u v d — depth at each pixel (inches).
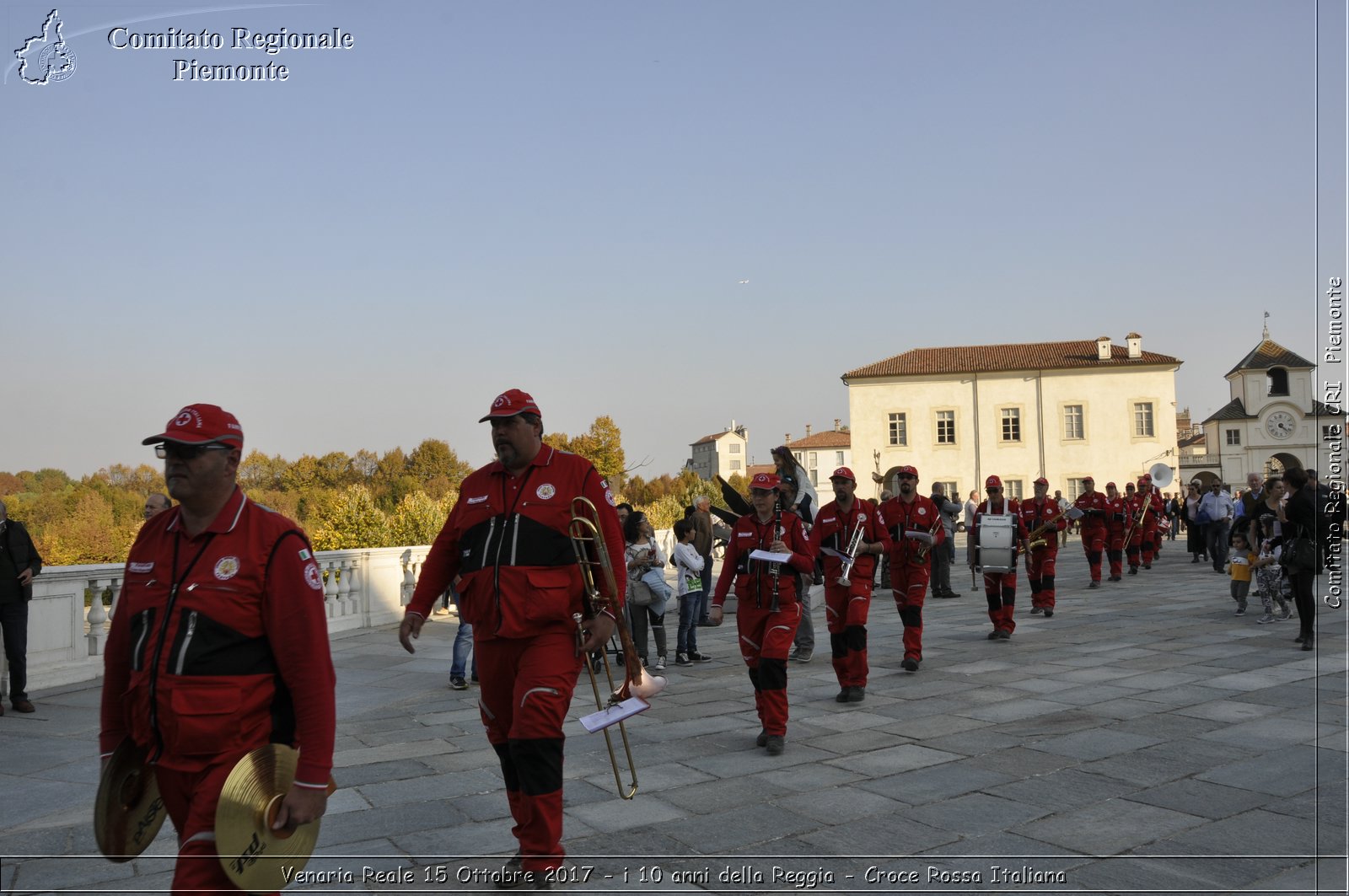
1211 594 641.0
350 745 278.5
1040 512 559.2
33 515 1059.9
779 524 274.8
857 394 2217.0
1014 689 340.5
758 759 254.1
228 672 119.9
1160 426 2075.5
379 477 3688.5
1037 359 2175.2
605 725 172.6
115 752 125.3
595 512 175.0
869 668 394.3
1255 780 226.5
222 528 122.6
